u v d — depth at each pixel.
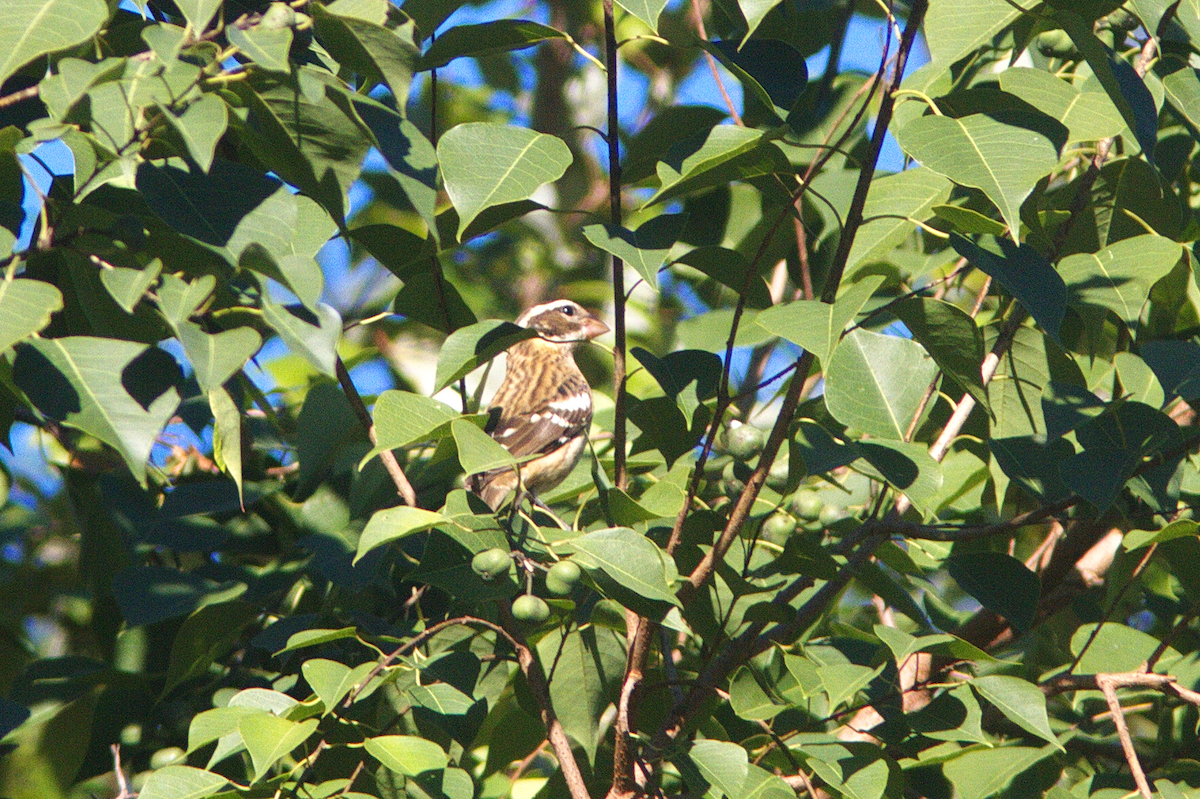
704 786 6.71
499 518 7.35
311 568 8.98
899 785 7.17
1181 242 9.09
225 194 5.84
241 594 8.72
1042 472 7.79
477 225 8.03
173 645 8.63
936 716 7.13
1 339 5.13
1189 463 8.76
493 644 8.72
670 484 8.66
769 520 8.27
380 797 7.60
